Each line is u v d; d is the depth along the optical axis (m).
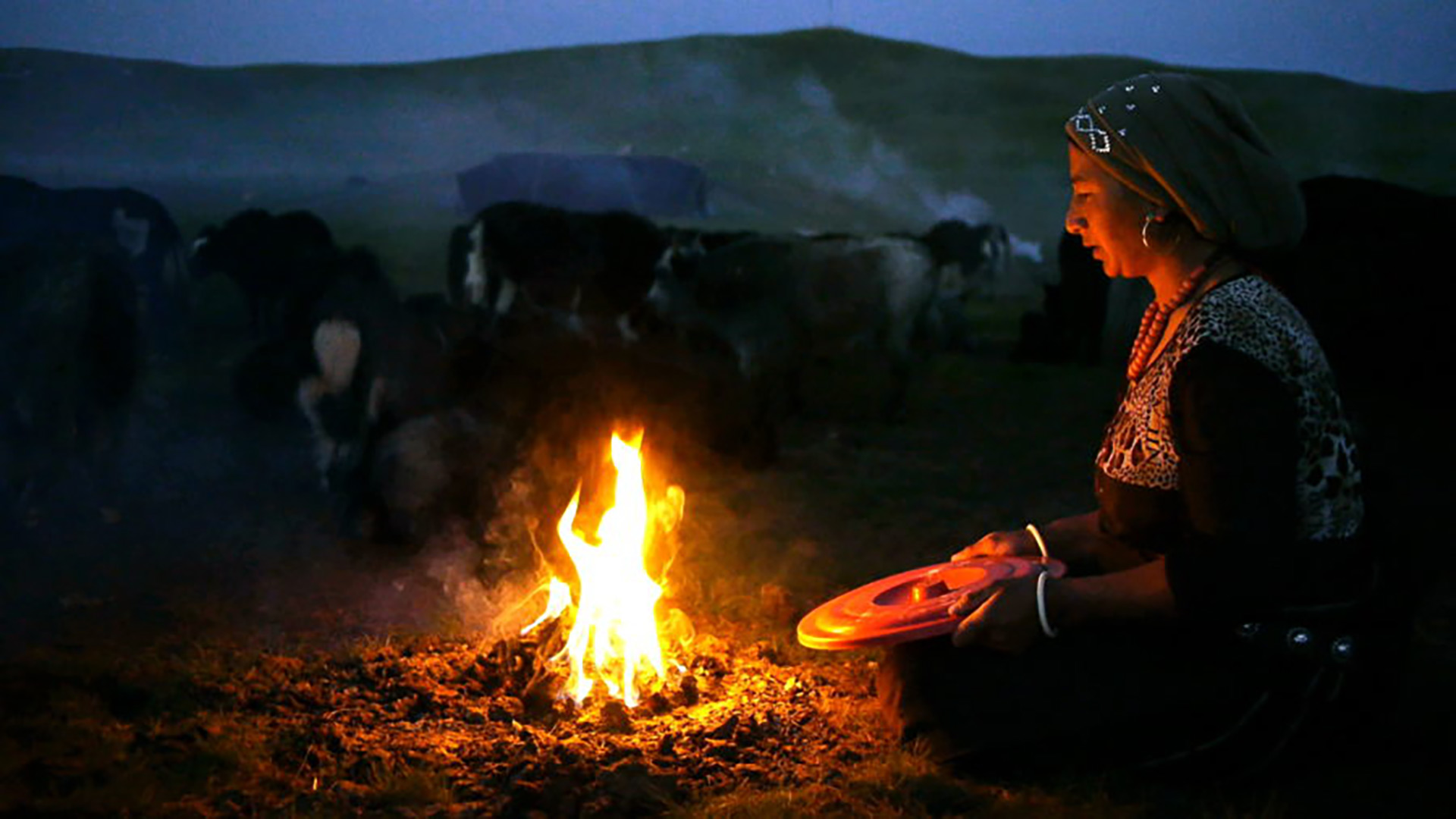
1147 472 2.90
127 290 7.44
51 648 4.35
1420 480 6.88
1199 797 2.95
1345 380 9.71
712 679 3.86
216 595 5.05
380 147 72.44
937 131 65.19
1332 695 2.81
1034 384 11.29
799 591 5.11
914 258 9.79
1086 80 77.50
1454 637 4.34
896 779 3.06
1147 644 2.95
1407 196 10.49
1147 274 2.95
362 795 3.01
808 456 8.15
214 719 3.50
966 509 6.74
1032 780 3.04
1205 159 2.75
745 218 41.22
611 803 2.93
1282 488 2.64
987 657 3.05
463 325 9.08
